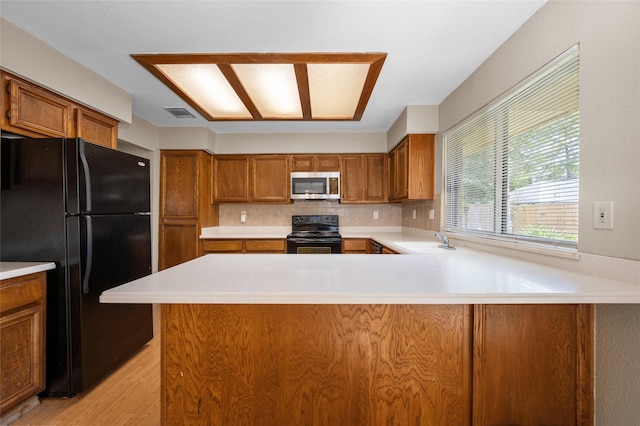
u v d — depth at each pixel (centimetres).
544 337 122
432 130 314
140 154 387
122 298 108
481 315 121
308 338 122
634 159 118
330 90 273
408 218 426
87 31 186
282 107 319
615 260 126
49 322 186
